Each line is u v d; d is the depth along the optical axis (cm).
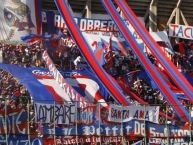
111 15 3559
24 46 3616
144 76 3691
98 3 3997
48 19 3806
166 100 3156
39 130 2534
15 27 3666
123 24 3525
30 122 2533
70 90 3109
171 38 4131
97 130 2642
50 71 3316
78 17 3962
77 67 3634
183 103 3341
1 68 3253
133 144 2681
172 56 3981
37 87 3131
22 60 3512
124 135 2683
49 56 3606
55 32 3794
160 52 3447
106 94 3372
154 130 2727
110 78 3259
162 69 3691
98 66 3253
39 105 2547
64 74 3519
